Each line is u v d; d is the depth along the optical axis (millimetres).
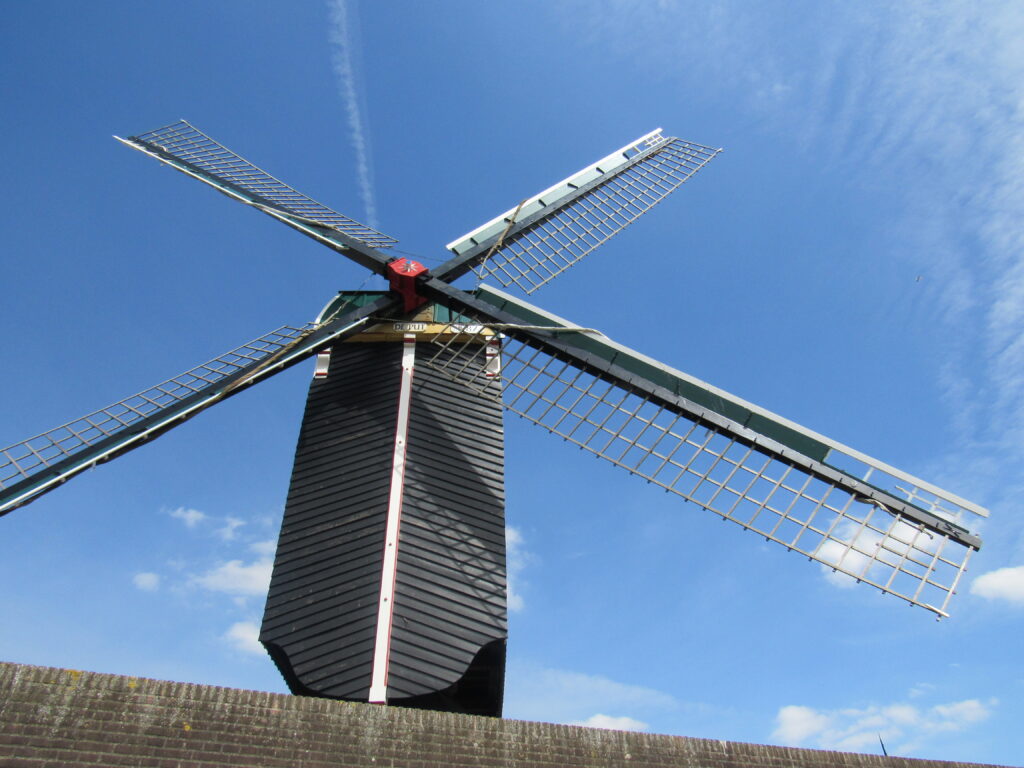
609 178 20969
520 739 8930
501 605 13922
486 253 18172
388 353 17234
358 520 14492
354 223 19203
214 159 19859
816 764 9656
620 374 15227
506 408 15977
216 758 7766
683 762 9219
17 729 7332
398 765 8328
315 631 13219
